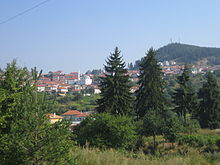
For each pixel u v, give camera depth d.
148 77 46.06
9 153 6.95
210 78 58.69
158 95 45.34
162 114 44.91
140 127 33.41
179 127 32.97
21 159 6.98
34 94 7.91
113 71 45.78
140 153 13.52
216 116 56.72
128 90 45.34
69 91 156.50
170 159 10.81
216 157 12.00
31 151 7.05
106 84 45.97
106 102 43.62
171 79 150.75
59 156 7.39
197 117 58.56
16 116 7.43
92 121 23.47
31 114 7.46
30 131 7.23
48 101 7.84
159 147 31.81
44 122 7.46
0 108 7.58
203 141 29.33
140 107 45.62
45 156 7.17
